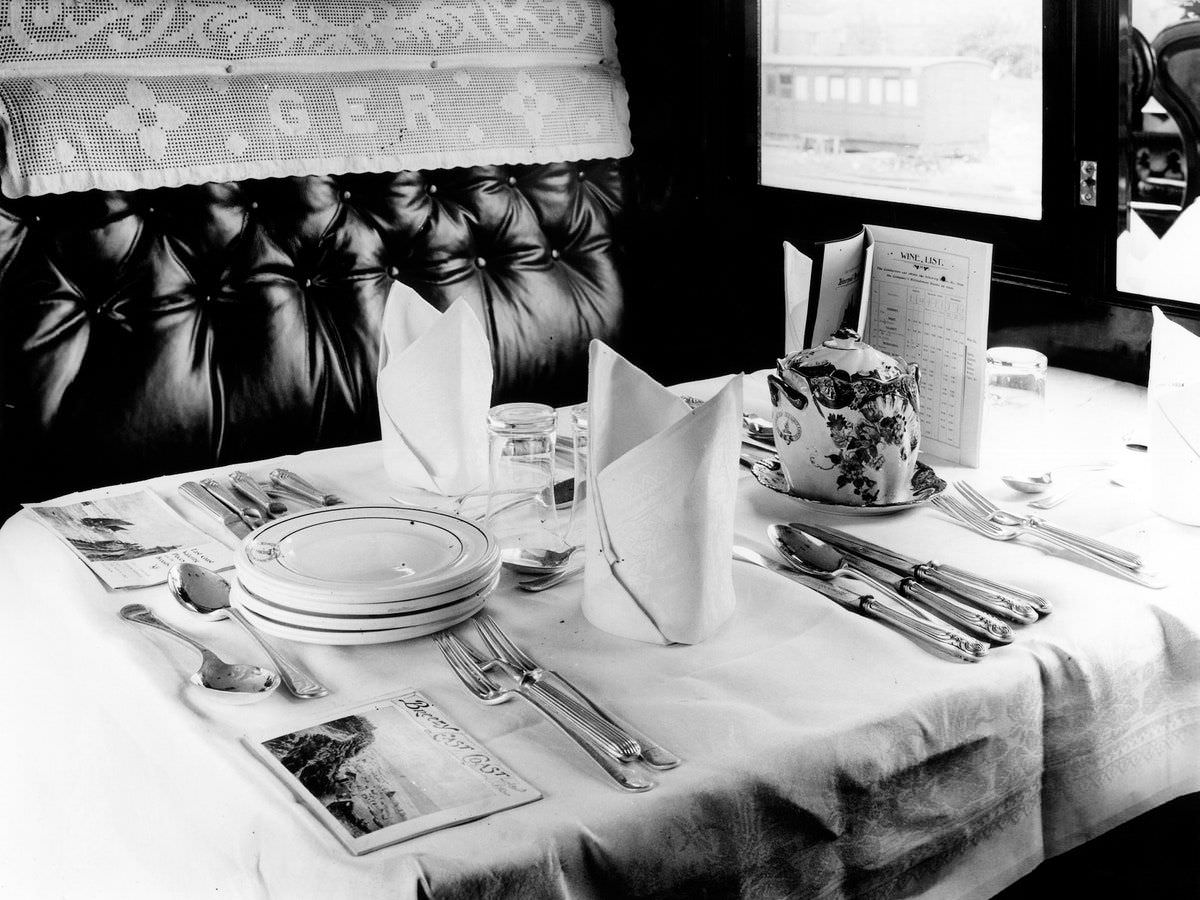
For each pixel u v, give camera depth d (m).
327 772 0.62
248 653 0.77
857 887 0.68
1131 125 1.31
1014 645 0.75
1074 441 1.15
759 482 1.02
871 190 1.68
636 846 0.59
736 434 0.77
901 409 0.95
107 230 1.47
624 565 0.77
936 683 0.71
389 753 0.64
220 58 1.58
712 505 0.76
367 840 0.56
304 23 1.63
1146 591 0.82
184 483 1.09
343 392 1.62
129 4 1.50
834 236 1.73
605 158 1.88
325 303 1.63
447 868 0.54
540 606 0.83
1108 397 1.30
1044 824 0.77
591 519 0.79
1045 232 1.43
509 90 1.79
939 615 0.79
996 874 0.75
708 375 1.96
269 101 1.59
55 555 0.93
